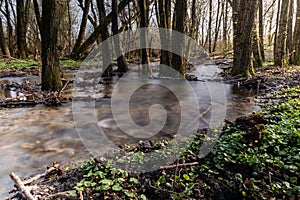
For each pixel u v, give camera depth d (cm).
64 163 390
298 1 1606
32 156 418
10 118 636
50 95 867
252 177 331
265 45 3369
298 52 1661
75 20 4056
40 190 310
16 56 2781
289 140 398
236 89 1022
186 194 296
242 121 504
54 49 963
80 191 295
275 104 682
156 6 1688
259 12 1875
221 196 304
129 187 309
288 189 300
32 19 3344
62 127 563
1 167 382
